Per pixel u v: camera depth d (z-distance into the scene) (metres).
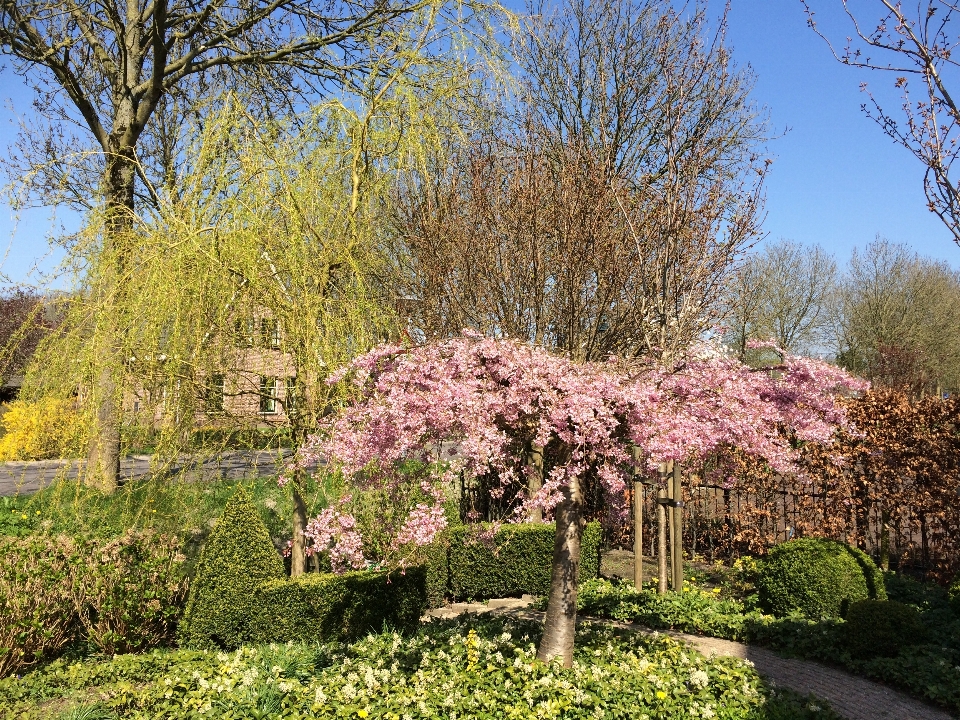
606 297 7.21
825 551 6.72
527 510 4.18
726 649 5.97
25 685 4.79
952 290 28.34
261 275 6.12
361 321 6.45
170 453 6.00
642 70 11.38
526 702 4.03
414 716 3.92
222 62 11.62
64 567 5.64
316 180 6.66
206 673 4.81
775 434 4.57
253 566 5.82
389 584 6.28
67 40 10.92
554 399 3.96
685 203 6.22
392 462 4.39
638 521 7.82
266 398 6.73
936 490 7.59
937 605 6.95
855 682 5.20
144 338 5.94
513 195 8.32
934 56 4.75
